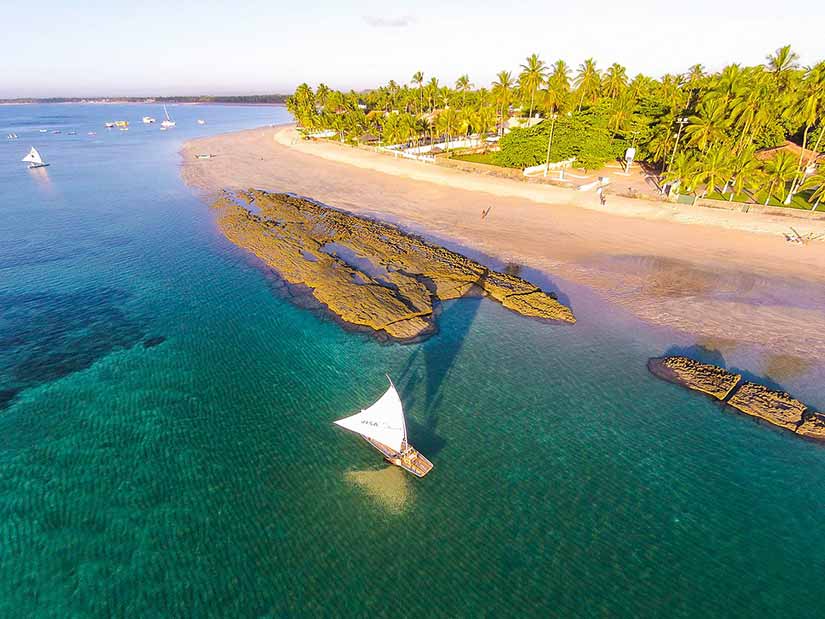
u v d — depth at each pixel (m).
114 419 32.28
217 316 45.59
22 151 149.12
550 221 68.94
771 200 70.88
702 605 21.06
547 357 38.75
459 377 36.50
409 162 112.06
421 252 57.84
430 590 21.62
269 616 20.56
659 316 44.00
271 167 114.75
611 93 122.12
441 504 25.86
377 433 28.02
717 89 78.19
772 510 25.47
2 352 39.88
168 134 197.62
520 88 112.44
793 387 34.56
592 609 20.91
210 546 23.58
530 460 28.78
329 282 50.81
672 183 77.50
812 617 20.59
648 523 24.78
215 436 30.81
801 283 48.69
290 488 26.92
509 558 23.03
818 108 65.81
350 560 22.95
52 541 23.73
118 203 84.56
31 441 30.23
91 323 44.59
